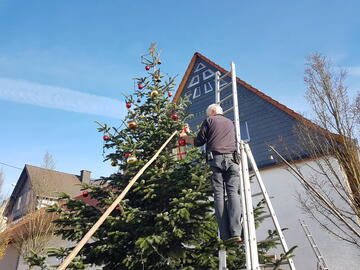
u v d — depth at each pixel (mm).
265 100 12602
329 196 9094
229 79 14320
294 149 10484
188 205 5090
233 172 3824
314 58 9555
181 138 6379
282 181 10328
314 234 9102
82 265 5070
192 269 4965
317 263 8398
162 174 5660
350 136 8398
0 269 16594
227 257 4910
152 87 7340
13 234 15273
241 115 12969
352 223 8711
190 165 6273
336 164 9242
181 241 5465
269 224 9875
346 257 8445
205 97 14781
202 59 16078
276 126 11641
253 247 3275
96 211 5973
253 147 11758
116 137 6707
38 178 20219
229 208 3611
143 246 4711
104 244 5480
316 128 9219
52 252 5512
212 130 4105
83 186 6410
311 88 9383
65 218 5953
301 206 9555
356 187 8008
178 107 7203
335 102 8852
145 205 6094
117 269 5520
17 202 27453
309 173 9812
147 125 6559
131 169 6070
